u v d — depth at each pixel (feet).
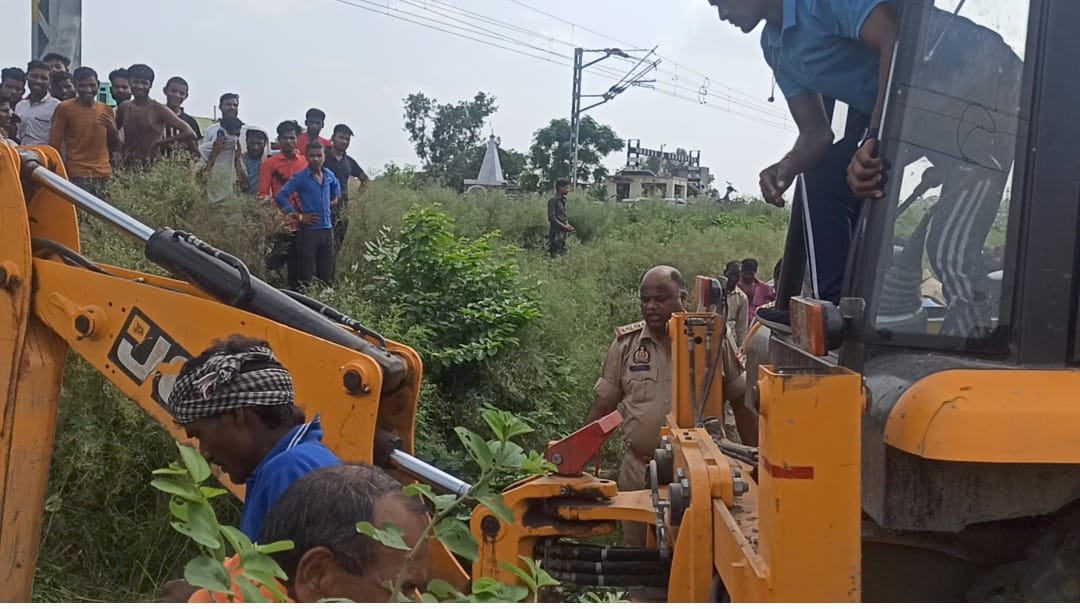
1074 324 7.52
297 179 29.48
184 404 8.33
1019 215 7.63
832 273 10.79
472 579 12.31
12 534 11.30
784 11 9.93
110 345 11.39
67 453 16.49
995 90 7.77
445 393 25.05
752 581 7.13
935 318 7.95
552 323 30.19
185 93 31.81
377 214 36.99
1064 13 7.58
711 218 68.18
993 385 7.10
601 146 122.31
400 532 5.56
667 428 13.37
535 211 57.06
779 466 6.52
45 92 28.78
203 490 5.19
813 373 6.66
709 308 14.33
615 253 50.26
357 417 10.91
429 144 143.13
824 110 10.94
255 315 11.23
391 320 24.63
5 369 11.26
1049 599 7.72
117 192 25.79
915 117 8.08
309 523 5.97
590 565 12.17
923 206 8.05
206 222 26.66
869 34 8.89
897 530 8.29
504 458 6.34
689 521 9.68
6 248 11.30
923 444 6.94
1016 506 7.50
